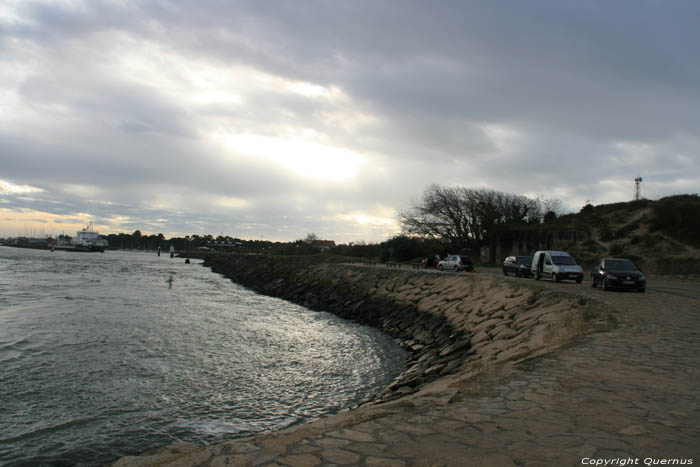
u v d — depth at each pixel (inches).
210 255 5482.3
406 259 2699.3
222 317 1063.6
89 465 352.2
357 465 156.8
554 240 2110.0
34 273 2272.4
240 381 563.2
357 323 1103.6
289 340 823.7
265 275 2541.8
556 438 181.5
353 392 533.3
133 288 1680.6
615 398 235.1
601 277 907.4
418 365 647.1
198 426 425.1
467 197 2434.8
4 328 832.3
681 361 321.1
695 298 770.2
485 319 792.9
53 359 629.9
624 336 422.0
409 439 181.0
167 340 769.6
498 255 2300.7
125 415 446.0
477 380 275.3
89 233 6668.3
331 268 2043.6
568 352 353.4
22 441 388.2
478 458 162.4
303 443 178.2
